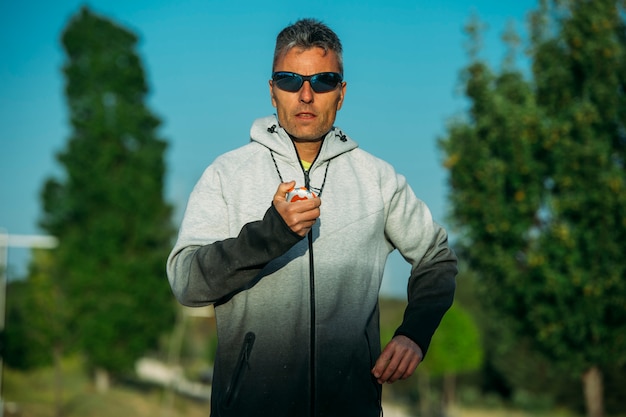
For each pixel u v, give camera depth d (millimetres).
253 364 2627
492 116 16781
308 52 2760
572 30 16500
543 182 16922
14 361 29719
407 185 3012
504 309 18078
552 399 46938
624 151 16781
